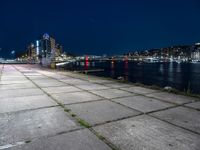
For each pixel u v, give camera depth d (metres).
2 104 5.96
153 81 56.12
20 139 3.50
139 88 9.16
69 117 4.71
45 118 4.64
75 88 9.12
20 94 7.59
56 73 18.59
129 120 4.52
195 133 3.79
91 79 13.12
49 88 9.12
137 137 3.60
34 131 3.86
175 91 8.05
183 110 5.36
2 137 3.58
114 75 68.00
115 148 3.19
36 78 13.69
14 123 4.30
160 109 5.45
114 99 6.72
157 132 3.83
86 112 5.14
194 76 72.00
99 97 7.05
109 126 4.13
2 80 12.27
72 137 3.59
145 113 5.06
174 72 90.12
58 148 3.18
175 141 3.44
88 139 3.51
